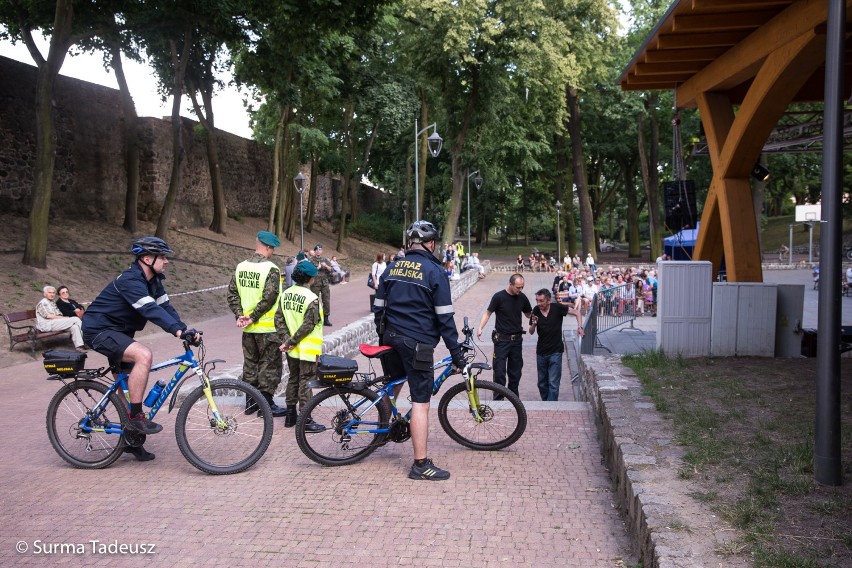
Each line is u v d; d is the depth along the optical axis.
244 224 36.78
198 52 25.53
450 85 32.66
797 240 59.41
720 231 10.40
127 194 25.06
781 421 5.04
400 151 47.84
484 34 28.73
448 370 5.67
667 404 5.62
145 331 15.07
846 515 3.35
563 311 8.97
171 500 4.59
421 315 4.93
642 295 20.16
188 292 19.59
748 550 2.99
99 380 5.44
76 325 12.53
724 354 8.20
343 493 4.69
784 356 8.19
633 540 3.76
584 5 33.19
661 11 41.78
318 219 52.62
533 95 34.53
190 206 31.41
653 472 4.03
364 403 5.33
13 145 21.55
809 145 14.61
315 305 6.23
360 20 16.69
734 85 9.58
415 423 4.91
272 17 17.23
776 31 7.50
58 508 4.46
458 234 94.38
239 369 8.53
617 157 53.91
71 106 24.20
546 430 6.22
